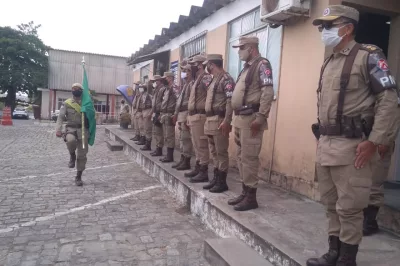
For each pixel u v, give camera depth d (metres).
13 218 4.46
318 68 4.21
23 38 33.56
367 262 2.58
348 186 2.29
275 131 5.06
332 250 2.54
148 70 13.43
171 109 6.66
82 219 4.51
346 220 2.34
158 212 4.88
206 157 5.26
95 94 29.72
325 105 2.44
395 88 2.20
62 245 3.69
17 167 7.70
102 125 23.77
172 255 3.52
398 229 3.21
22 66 33.22
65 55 30.66
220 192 4.61
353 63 2.32
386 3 4.31
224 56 6.87
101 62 31.48
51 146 11.42
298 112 4.56
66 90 30.84
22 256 3.41
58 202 5.20
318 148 2.55
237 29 6.51
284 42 4.92
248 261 2.96
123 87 14.32
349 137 2.31
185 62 6.67
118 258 3.43
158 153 7.62
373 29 4.73
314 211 3.83
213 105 4.55
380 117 2.18
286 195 4.50
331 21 2.38
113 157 9.55
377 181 3.13
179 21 8.60
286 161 4.80
